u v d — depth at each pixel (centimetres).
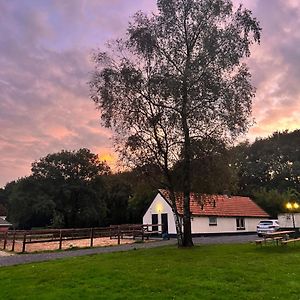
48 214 6222
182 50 2453
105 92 2431
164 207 4250
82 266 1662
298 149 7712
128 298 1105
